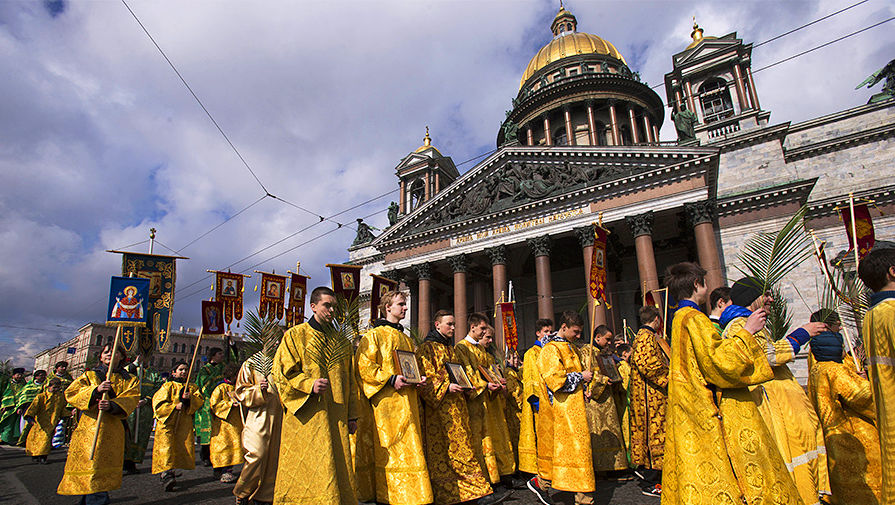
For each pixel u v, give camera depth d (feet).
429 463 22.88
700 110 146.00
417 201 188.44
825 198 115.03
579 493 22.35
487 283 162.09
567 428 23.03
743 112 133.39
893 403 12.21
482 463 25.31
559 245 144.15
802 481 18.54
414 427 20.92
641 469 28.81
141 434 40.09
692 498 13.24
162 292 36.65
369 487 22.31
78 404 24.88
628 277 143.43
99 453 24.82
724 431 13.48
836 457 19.86
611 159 119.03
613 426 30.35
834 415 20.30
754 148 129.29
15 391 60.59
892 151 119.65
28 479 36.04
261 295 47.26
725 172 130.82
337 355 20.03
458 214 139.44
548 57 209.15
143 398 40.83
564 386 23.32
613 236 129.90
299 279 41.75
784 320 22.80
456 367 24.32
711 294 17.16
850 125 129.08
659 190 110.32
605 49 205.77
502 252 127.65
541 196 124.36
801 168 128.57
